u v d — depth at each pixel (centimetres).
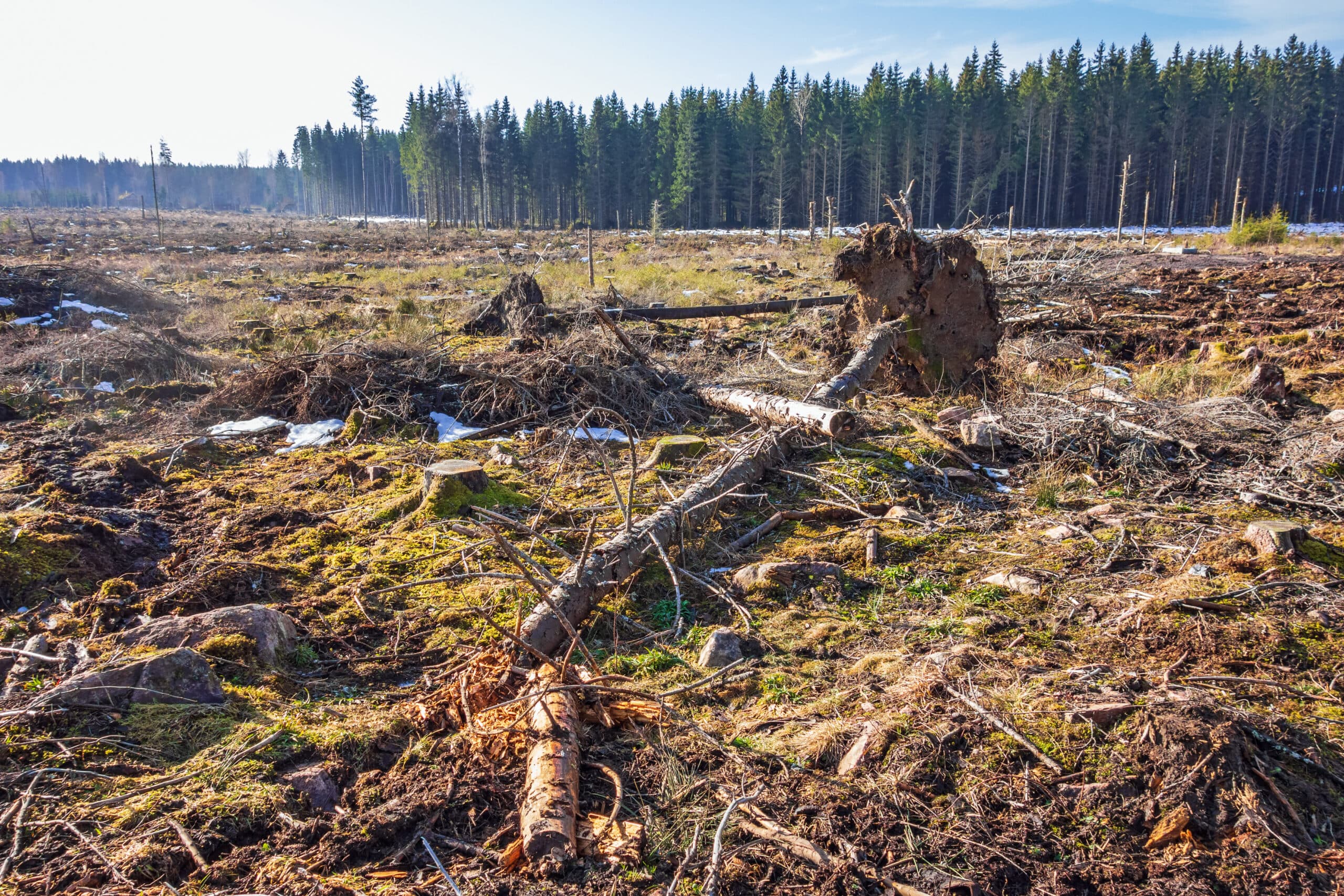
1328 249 2933
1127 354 1236
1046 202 6700
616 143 8162
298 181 17988
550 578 404
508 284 1304
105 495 635
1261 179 7325
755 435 731
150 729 339
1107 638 428
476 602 478
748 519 624
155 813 290
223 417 875
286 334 1304
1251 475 686
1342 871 273
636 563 507
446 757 339
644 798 316
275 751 331
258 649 407
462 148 8144
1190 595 457
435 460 737
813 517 626
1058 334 1291
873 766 325
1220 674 385
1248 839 283
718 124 7681
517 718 353
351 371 924
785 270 2275
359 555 546
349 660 423
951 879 270
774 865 278
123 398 945
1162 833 287
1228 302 1634
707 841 291
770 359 1136
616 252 3509
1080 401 861
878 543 571
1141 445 732
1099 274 1723
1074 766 320
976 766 322
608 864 279
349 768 330
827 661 424
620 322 1250
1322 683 380
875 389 989
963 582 515
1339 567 504
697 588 515
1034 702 359
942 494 672
